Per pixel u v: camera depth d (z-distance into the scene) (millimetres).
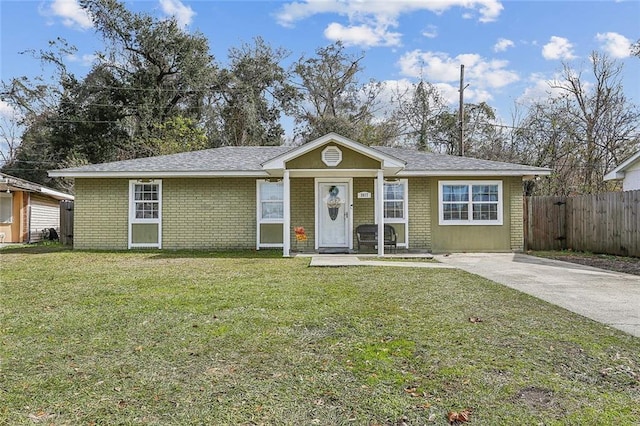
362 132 33312
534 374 3643
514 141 26766
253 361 3973
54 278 8438
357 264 10250
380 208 12422
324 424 2861
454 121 30750
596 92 23438
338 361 3961
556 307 5957
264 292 6961
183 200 14484
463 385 3434
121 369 3797
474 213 14305
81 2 29000
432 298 6504
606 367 3799
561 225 15180
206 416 2973
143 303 6211
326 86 35906
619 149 22719
